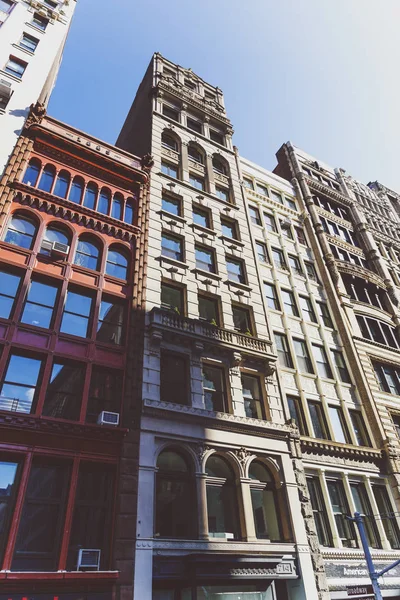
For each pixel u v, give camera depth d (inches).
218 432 682.8
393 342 1237.1
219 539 588.4
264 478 705.0
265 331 920.3
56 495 515.2
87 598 462.3
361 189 1887.3
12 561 455.8
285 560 614.5
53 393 587.5
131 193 941.8
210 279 916.0
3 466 503.2
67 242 767.1
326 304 1173.1
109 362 654.5
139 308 756.0
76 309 693.3
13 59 1020.5
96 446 565.0
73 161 887.1
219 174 1226.6
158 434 621.6
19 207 736.3
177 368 736.3
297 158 1676.9
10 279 655.8
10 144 802.2
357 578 675.4
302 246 1298.0
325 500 749.9
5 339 582.6
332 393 959.6
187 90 1414.9
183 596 533.3
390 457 879.1
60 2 1338.6
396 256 1651.1
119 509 530.0
